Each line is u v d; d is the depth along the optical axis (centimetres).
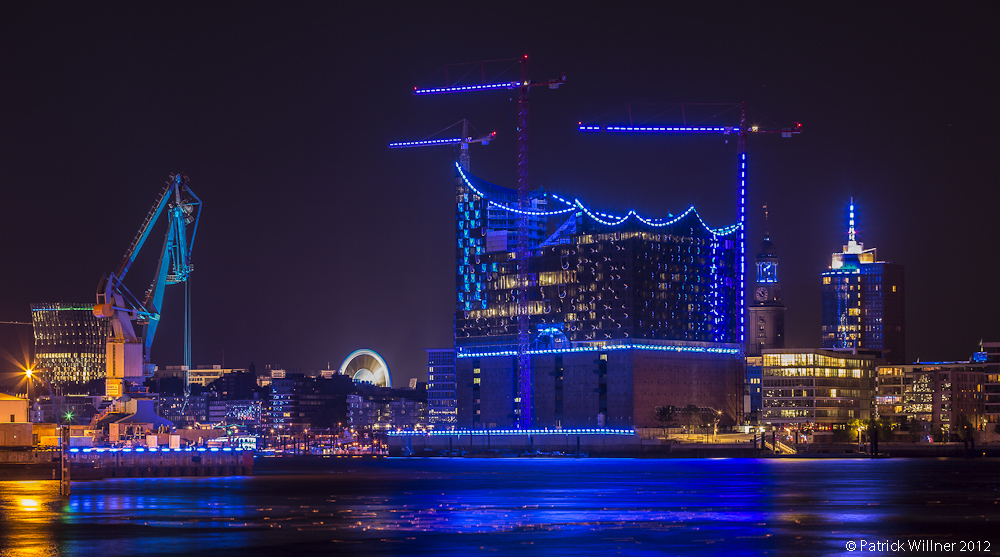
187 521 11381
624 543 9525
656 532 10312
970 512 12300
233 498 14938
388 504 13900
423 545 9419
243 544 9494
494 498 15000
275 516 12019
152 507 13100
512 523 11194
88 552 9000
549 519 11619
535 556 8812
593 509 12912
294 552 8994
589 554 8906
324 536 10044
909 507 13012
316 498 15100
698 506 13262
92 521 11344
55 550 9112
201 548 9231
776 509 12781
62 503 13575
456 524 11112
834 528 10600
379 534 10200
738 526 10806
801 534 10100
